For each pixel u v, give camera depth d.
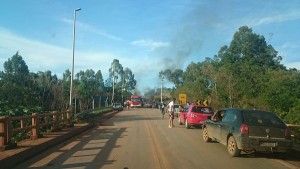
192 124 24.19
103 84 101.19
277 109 23.92
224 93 34.78
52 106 33.91
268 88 26.30
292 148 13.18
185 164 11.51
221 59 56.00
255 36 54.53
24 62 64.75
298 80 28.58
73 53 30.03
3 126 12.55
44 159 12.37
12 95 27.95
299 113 19.81
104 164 11.41
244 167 11.14
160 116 42.25
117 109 62.09
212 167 11.08
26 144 13.87
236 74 35.62
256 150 12.47
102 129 24.36
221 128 14.47
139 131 22.81
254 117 12.96
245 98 31.16
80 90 48.50
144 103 85.69
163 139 18.33
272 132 12.58
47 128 20.09
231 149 13.15
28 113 21.58
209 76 41.78
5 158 10.77
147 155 13.19
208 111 24.77
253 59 52.12
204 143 16.72
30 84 34.94
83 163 11.59
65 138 18.16
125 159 12.32
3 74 36.75
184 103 51.38
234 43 55.25
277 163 11.85
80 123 25.75
